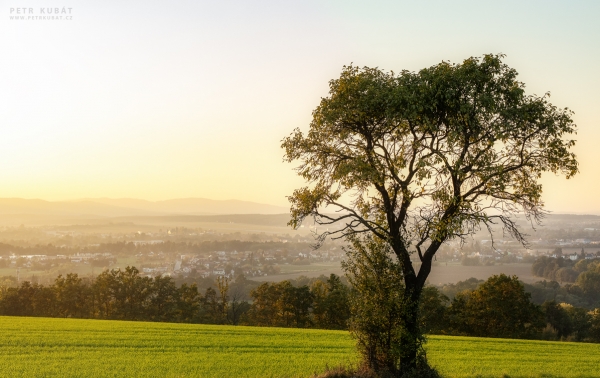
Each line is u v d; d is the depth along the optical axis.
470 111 15.84
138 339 34.38
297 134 18.58
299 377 21.08
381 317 16.81
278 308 79.75
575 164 16.20
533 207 16.92
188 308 84.69
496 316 63.81
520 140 16.83
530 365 27.33
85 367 24.50
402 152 17.56
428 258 17.66
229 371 23.80
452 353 32.06
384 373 16.59
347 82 17.03
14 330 38.28
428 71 16.22
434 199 16.69
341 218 17.98
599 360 30.67
